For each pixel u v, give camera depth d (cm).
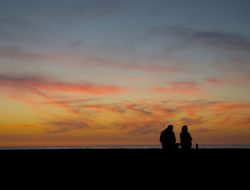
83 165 2189
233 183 1656
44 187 1606
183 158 2181
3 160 2433
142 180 1747
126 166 2112
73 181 1739
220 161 2178
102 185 1652
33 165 2198
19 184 1672
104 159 2428
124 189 1570
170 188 1580
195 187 1588
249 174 1848
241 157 2341
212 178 1764
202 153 2405
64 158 2544
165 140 2177
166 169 1978
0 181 1736
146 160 2258
